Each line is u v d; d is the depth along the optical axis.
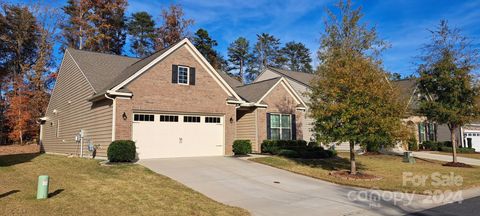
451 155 26.56
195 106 19.08
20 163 17.27
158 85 17.94
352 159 14.67
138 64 19.78
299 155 19.67
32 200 8.96
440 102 19.77
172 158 17.73
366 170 16.52
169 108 18.16
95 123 18.58
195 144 19.02
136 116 17.31
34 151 29.61
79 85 21.28
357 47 26.19
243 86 27.72
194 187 11.42
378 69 14.76
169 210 8.40
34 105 34.50
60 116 24.55
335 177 13.87
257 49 65.06
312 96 14.81
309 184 12.58
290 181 13.03
